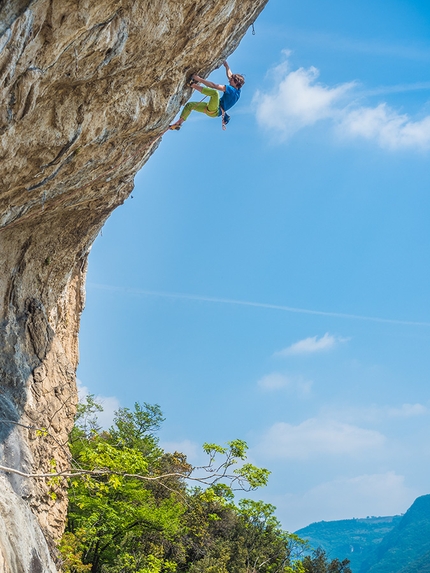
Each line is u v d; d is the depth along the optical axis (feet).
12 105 29.99
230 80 42.88
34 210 44.04
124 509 87.40
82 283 67.77
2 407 44.98
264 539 112.57
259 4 42.16
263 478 50.26
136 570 86.43
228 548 119.24
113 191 50.98
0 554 30.66
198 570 112.57
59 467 52.39
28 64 28.81
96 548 90.38
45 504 48.93
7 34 25.89
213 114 42.50
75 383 58.59
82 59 31.63
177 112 43.39
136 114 38.86
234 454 50.62
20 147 33.60
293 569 89.71
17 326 51.93
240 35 43.75
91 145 38.68
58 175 39.24
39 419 49.75
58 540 51.96
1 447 42.06
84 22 28.99
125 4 31.35
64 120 34.47
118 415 112.57
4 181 35.45
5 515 33.83
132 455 49.29
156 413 113.50
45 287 57.11
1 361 48.44
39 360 53.52
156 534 103.14
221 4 37.24
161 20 34.06
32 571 33.58
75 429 93.56
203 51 40.40
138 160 48.11
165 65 38.09
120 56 33.78
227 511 129.59
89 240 60.03
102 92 35.35
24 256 52.95
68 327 64.95
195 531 118.83
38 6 26.61
